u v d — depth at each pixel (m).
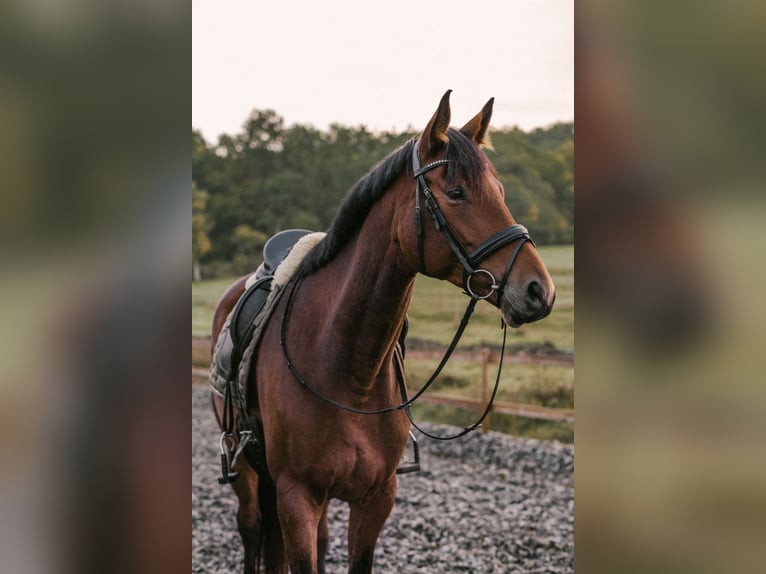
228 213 23.19
